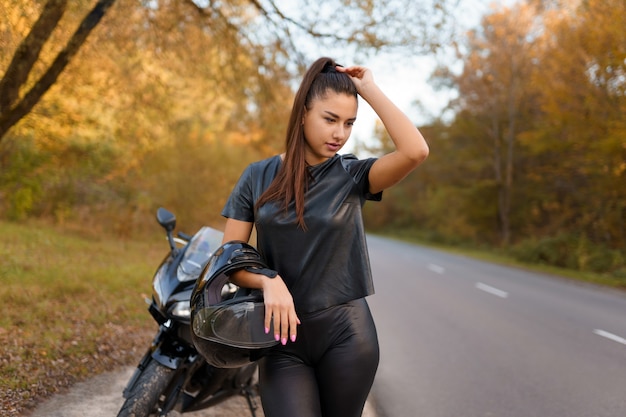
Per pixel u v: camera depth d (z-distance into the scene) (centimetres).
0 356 445
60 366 453
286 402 190
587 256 1833
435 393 511
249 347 187
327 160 202
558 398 501
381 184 198
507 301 1049
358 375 196
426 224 4516
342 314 198
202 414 398
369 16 715
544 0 1847
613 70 1578
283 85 904
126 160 1460
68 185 1466
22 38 506
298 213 193
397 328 784
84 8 538
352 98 198
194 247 347
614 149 1600
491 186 3020
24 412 365
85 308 643
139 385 290
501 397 502
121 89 896
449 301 1030
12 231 1130
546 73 1788
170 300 305
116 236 1462
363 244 203
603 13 1548
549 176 2427
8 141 1083
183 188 1603
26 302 630
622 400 497
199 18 806
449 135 3253
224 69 905
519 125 2844
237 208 207
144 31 786
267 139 1125
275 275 187
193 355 299
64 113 939
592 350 675
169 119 1021
